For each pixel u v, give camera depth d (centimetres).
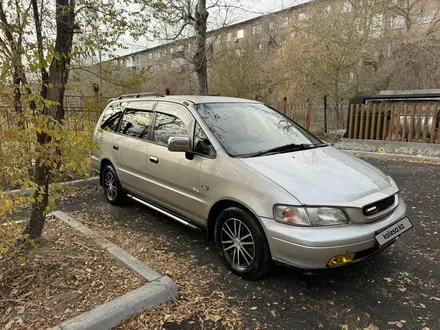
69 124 304
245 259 307
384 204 294
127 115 493
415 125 895
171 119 409
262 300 279
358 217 270
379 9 1338
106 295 266
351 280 309
